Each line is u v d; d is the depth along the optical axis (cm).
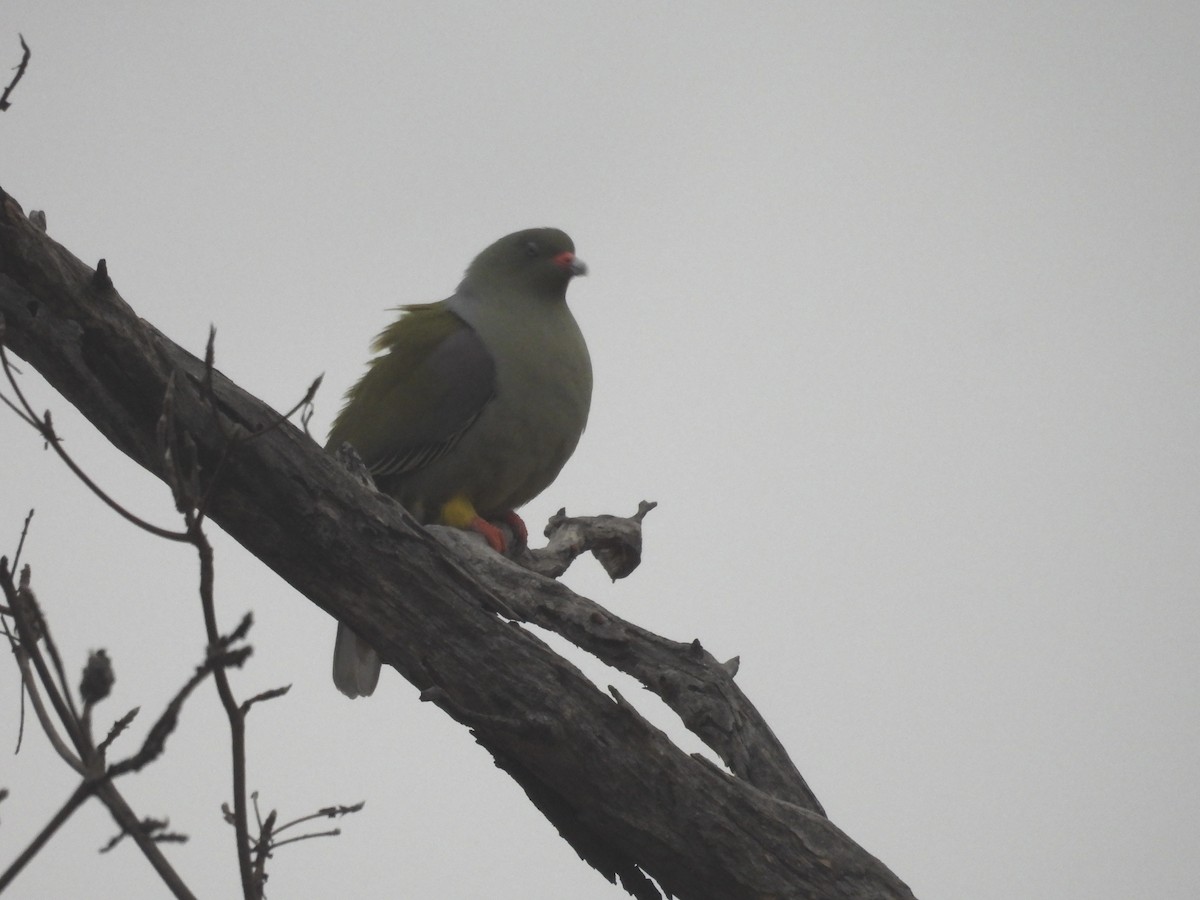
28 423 504
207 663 455
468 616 927
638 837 935
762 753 1071
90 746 451
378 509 916
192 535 504
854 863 948
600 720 925
